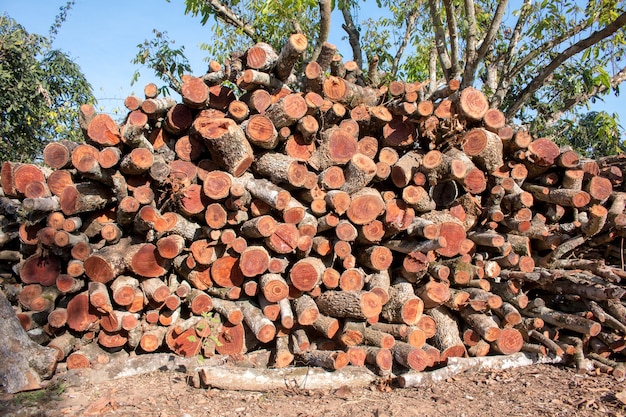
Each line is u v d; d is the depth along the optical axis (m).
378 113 4.88
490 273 4.80
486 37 7.01
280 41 8.83
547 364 4.66
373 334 4.42
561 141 11.45
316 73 4.77
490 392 3.98
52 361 3.94
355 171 4.59
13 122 10.66
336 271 4.57
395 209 4.73
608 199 5.22
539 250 5.23
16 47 10.55
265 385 3.97
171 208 4.55
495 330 4.57
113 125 4.48
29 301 4.45
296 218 4.48
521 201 4.92
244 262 4.42
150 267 4.38
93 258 4.28
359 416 3.50
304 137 4.70
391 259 4.68
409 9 10.47
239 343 4.52
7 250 5.18
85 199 4.39
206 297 4.51
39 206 4.27
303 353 4.38
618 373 4.31
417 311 4.54
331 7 6.93
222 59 10.09
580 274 4.85
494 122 4.94
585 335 4.65
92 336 4.39
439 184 4.98
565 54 7.22
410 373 4.22
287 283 4.57
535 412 3.58
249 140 4.57
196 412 3.54
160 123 4.89
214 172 4.45
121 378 4.20
